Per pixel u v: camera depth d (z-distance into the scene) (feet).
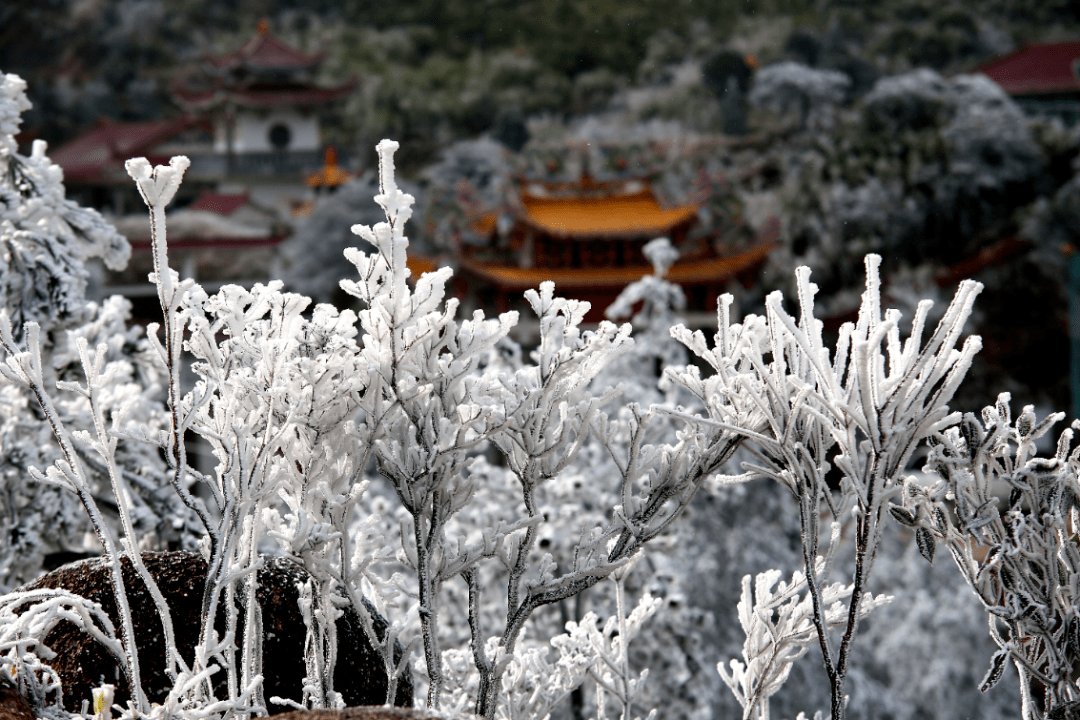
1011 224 173.27
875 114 186.19
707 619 29.27
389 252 8.84
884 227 172.45
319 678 9.53
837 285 171.32
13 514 17.93
